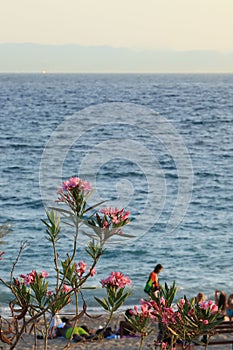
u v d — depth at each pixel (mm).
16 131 131875
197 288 36938
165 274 40344
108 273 40375
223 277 39406
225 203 66188
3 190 72375
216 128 145250
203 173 86062
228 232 53094
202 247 47562
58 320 20969
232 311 22328
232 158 100625
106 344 20391
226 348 19953
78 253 42844
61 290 7695
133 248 45375
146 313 8516
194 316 8180
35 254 43156
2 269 40062
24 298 7531
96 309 26781
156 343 9367
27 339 20125
